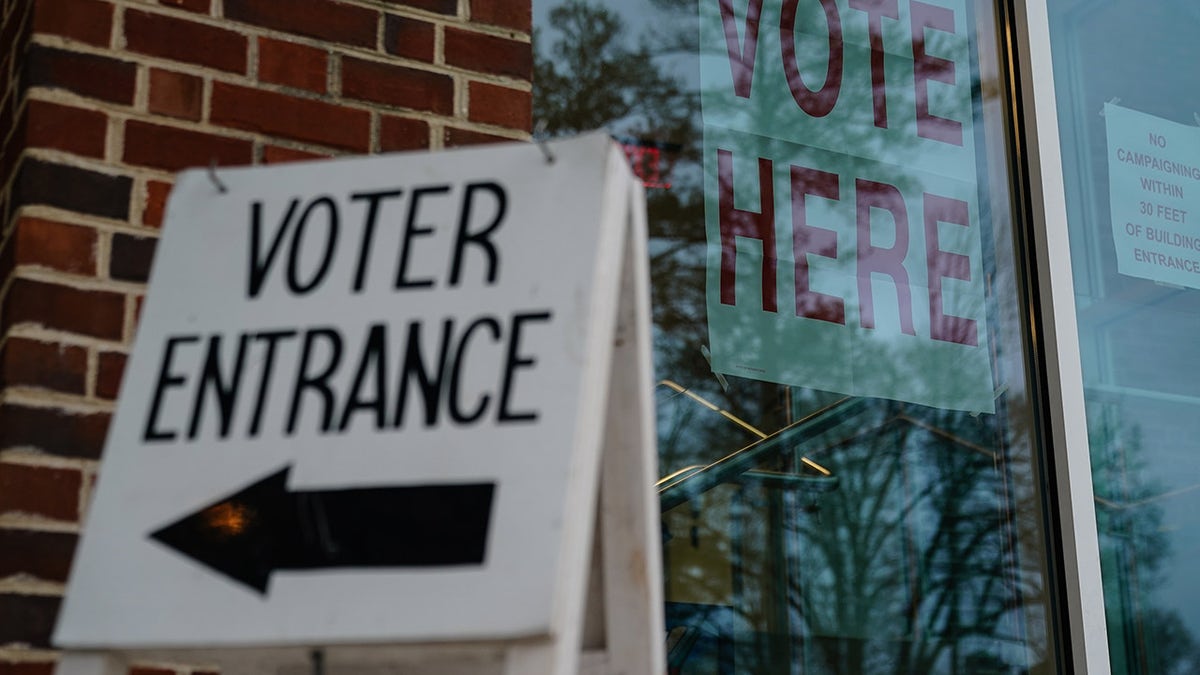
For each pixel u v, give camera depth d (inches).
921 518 97.3
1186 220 114.0
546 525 43.6
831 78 103.3
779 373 95.8
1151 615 102.9
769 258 97.7
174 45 76.7
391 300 49.1
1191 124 116.3
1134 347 108.7
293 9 80.0
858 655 92.7
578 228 48.8
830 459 95.7
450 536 44.3
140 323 51.2
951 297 103.0
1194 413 109.5
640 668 50.8
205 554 46.3
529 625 42.2
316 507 46.0
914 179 104.2
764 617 90.8
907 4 107.5
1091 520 102.3
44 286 70.7
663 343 93.3
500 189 50.3
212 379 49.4
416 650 44.6
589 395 46.1
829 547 93.9
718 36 100.4
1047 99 110.0
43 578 67.2
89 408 70.3
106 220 72.9
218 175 53.7
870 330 99.4
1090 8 114.7
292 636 44.1
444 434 46.0
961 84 108.0
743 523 92.0
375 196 51.5
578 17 97.4
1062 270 106.9
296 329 49.6
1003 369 103.8
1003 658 97.0
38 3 74.2
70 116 73.3
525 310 47.6
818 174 100.8
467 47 84.4
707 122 98.4
